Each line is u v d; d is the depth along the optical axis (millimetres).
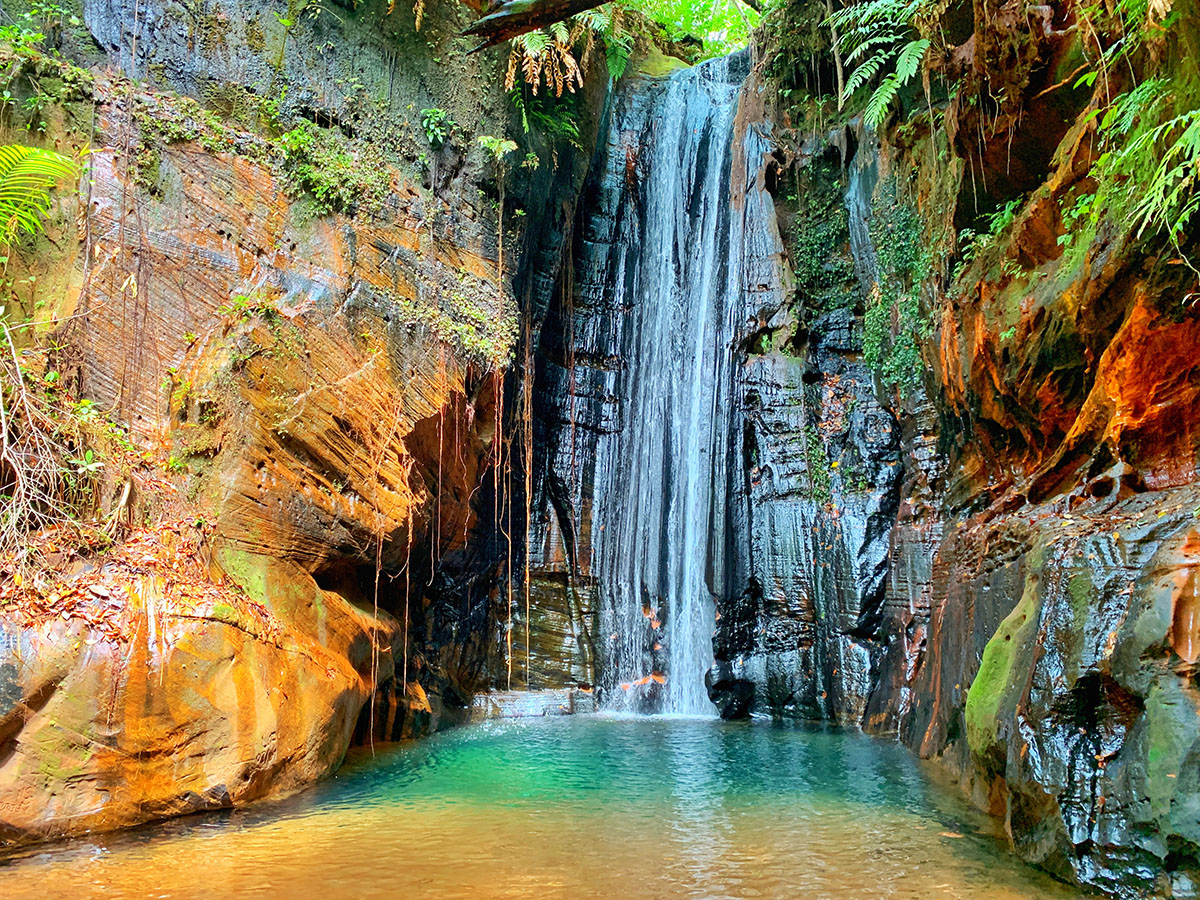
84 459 7129
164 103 8844
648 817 6855
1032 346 7867
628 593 14516
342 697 8203
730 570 13273
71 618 6289
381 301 10008
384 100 10828
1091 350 7188
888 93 9242
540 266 14062
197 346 8312
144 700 6391
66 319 7598
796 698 12594
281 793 7328
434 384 10539
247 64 9617
